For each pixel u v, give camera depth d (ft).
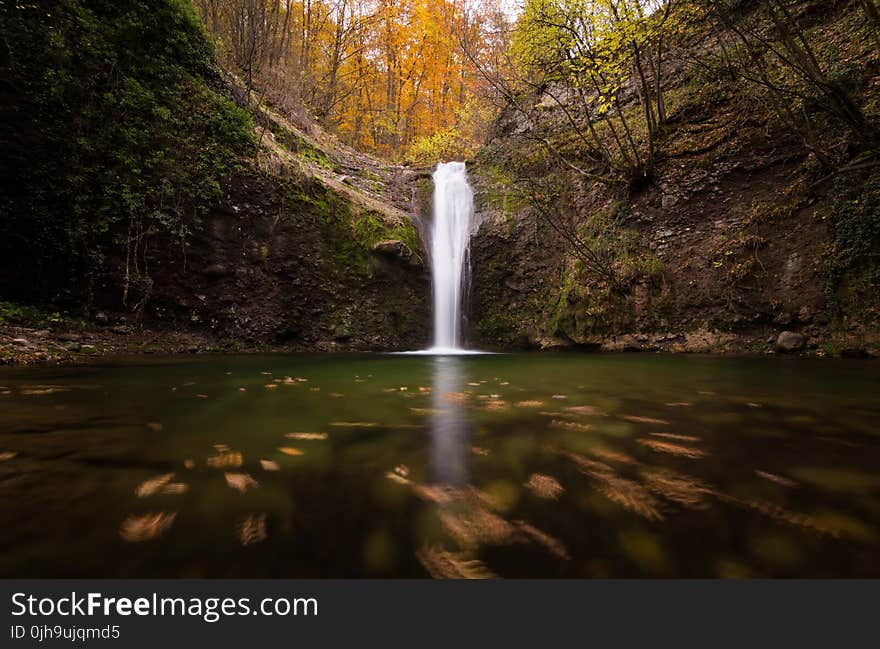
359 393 10.16
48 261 20.92
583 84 30.71
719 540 3.17
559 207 35.99
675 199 28.94
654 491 4.09
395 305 34.12
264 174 28.86
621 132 34.14
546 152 38.17
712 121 28.78
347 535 3.22
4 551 2.88
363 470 4.65
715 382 12.41
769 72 26.14
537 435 6.21
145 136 24.06
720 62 28.73
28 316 19.62
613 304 29.12
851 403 8.81
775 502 3.84
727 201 26.78
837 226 21.91
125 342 22.08
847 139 22.15
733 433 6.37
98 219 22.24
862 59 23.17
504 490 4.11
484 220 38.60
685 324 26.78
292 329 29.14
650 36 27.45
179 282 24.97
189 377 12.66
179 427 6.50
